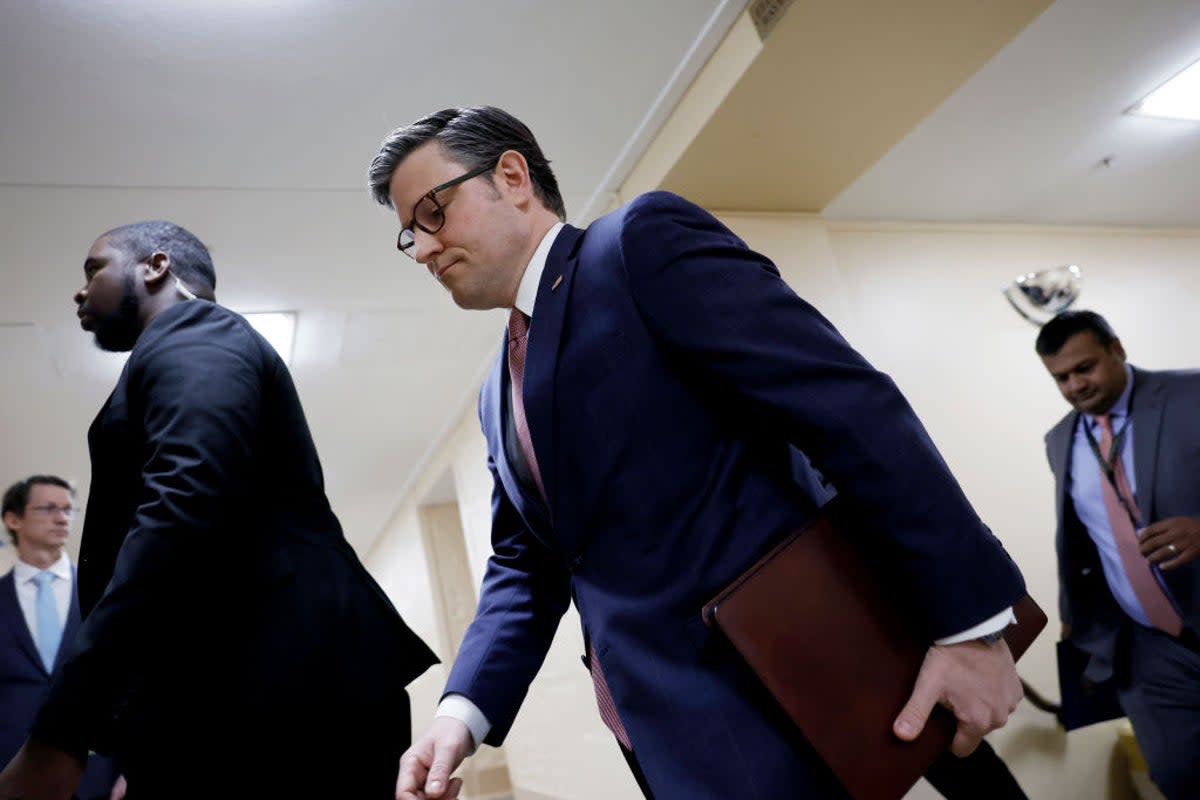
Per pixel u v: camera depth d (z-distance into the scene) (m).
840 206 3.43
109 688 0.94
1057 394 3.61
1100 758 2.94
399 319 3.84
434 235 1.10
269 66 2.22
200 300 1.26
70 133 2.29
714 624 0.79
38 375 3.57
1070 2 2.50
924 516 0.80
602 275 0.99
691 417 0.93
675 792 0.82
